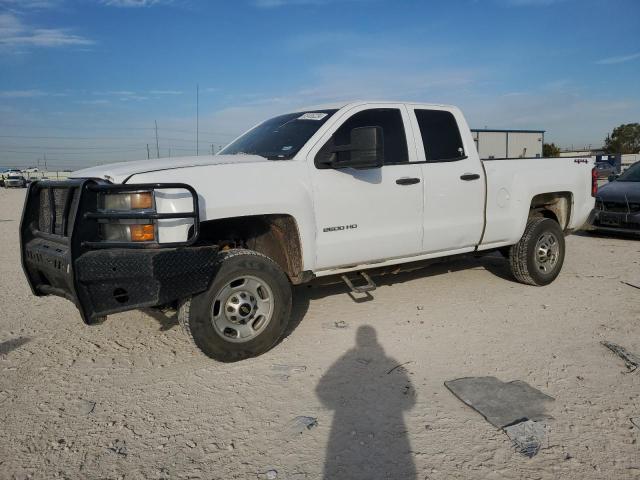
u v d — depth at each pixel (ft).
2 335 15.60
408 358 13.30
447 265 24.02
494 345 14.03
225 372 12.67
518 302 17.98
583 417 10.14
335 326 15.80
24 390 11.91
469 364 12.82
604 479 8.30
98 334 15.55
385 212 15.65
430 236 16.79
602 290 19.44
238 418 10.50
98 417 10.64
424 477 8.46
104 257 11.06
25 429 10.21
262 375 12.46
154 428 10.19
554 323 15.71
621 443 9.25
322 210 14.40
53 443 9.71
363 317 16.63
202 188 12.32
